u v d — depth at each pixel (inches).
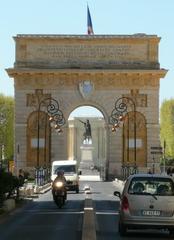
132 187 1521.9
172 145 7411.4
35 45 5590.6
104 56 5595.5
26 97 5565.9
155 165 5487.2
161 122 7716.5
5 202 2330.2
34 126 5546.3
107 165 5556.1
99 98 5565.9
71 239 1449.3
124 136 5546.3
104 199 3085.6
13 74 5541.3
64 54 5595.5
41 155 5521.7
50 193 3789.4
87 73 5556.1
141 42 5595.5
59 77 5575.8
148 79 5575.8
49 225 1809.8
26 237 1493.6
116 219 1990.7
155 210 1498.5
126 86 5580.7
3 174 2349.9
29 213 2266.2
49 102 5556.1
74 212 2313.0
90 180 5649.6
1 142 7401.6
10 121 7416.3
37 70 5526.6
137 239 1471.5
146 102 5561.0
